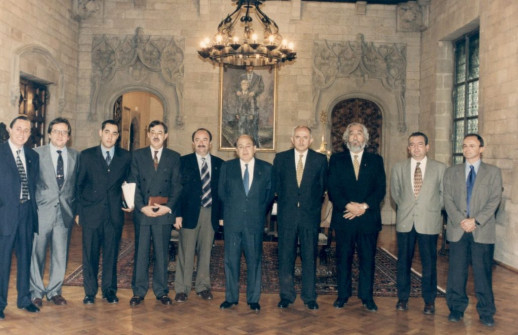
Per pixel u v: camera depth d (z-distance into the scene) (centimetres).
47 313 448
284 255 478
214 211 495
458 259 447
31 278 469
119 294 523
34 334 392
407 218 471
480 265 441
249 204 471
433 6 1107
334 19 1189
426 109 1143
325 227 666
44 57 989
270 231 735
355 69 1187
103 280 487
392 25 1194
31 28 926
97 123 1183
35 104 1009
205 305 487
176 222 491
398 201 484
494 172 442
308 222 470
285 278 480
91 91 1180
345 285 482
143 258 483
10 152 433
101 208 473
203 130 504
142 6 1180
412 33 1193
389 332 414
